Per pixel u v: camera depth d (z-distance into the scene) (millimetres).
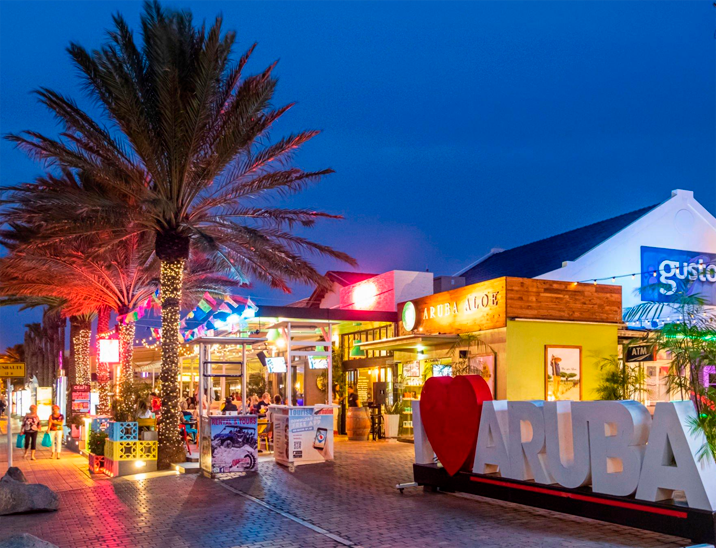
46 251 21531
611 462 9211
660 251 26625
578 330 20281
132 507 11688
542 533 9016
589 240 27375
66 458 22203
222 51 16141
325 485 13422
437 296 22766
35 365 61625
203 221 18281
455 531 9211
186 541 9047
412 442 21750
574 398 19891
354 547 8492
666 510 8352
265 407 21562
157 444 16938
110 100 15891
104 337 28203
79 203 15969
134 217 16734
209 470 15180
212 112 17047
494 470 11180
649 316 24938
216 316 23734
